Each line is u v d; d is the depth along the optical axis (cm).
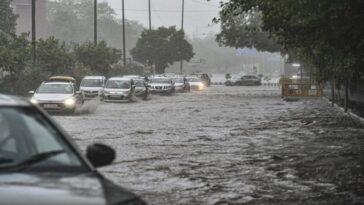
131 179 1627
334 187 1531
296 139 2677
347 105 4391
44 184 585
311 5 1852
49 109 4131
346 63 2591
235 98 6812
